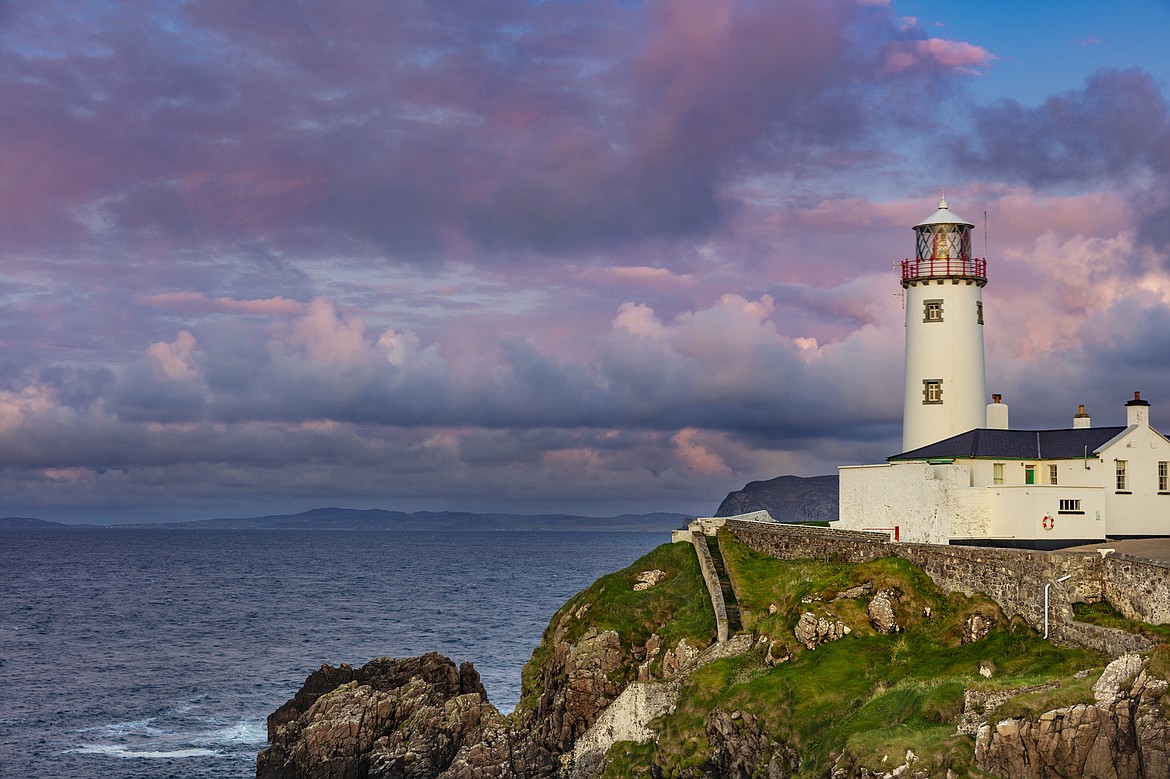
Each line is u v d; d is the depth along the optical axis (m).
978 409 97.88
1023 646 63.56
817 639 70.62
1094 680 51.44
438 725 80.38
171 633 164.75
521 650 141.50
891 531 87.81
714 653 74.44
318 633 162.12
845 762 55.19
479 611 190.38
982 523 82.12
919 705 56.81
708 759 65.75
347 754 78.75
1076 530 81.56
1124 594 61.94
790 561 84.12
